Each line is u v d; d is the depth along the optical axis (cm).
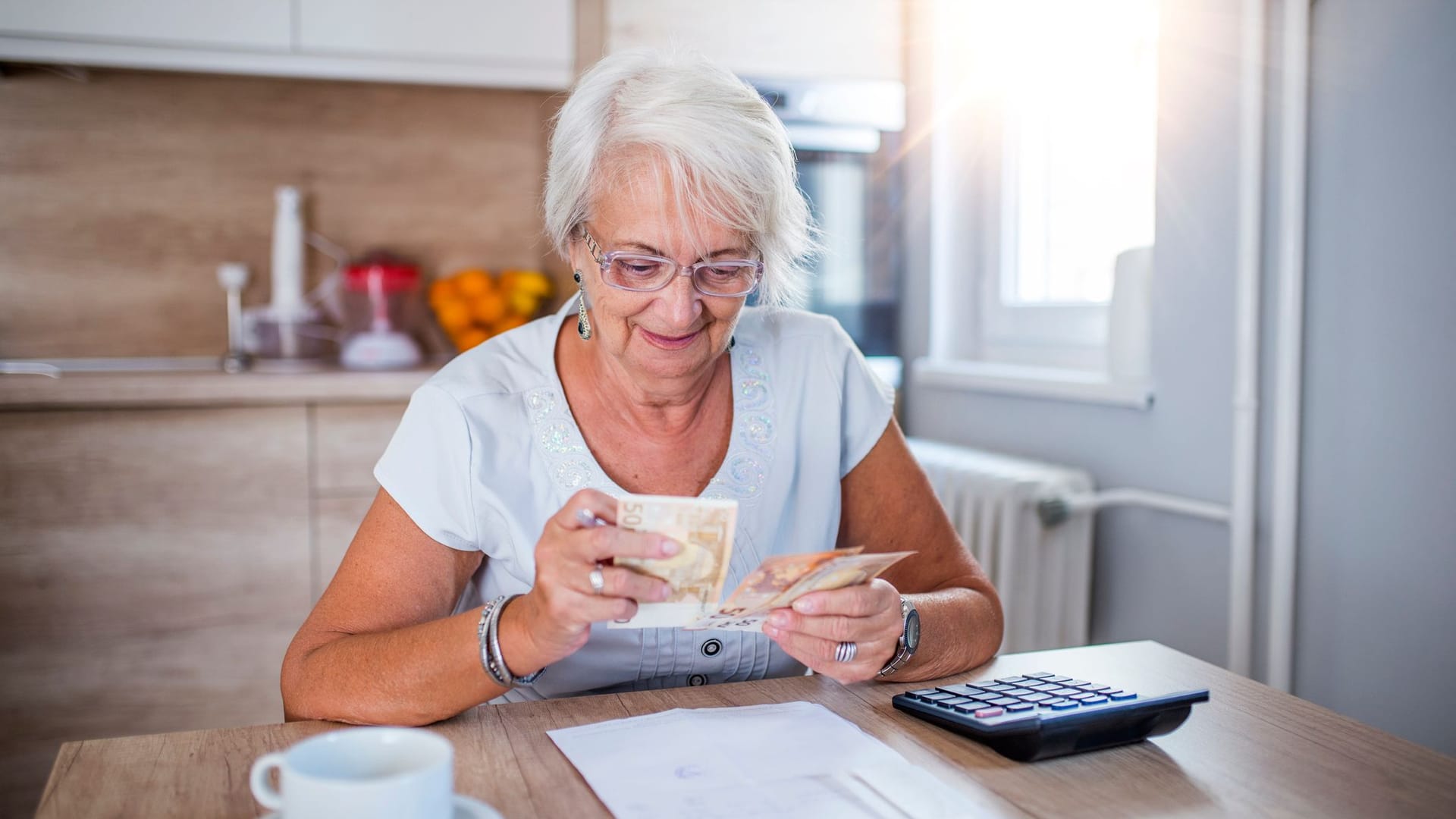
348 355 247
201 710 222
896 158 271
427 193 273
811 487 122
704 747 84
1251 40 156
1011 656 111
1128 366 189
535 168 279
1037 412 219
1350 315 149
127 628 217
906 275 274
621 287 100
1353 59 147
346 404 226
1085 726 83
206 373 228
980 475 196
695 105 98
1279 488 157
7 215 247
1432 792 79
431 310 274
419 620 104
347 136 267
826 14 260
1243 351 159
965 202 256
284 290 254
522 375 114
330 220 267
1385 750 86
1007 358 243
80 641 215
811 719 90
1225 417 169
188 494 219
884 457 128
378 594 103
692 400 115
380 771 63
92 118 250
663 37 251
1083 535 191
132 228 254
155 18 224
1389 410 143
